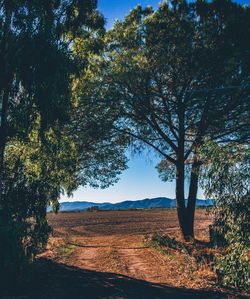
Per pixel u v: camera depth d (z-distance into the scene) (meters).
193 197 30.97
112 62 27.55
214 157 13.05
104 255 23.16
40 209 15.59
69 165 17.41
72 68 15.58
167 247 25.91
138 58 27.50
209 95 27.11
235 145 13.38
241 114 28.42
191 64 26.72
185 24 26.53
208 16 26.53
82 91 26.69
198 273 16.94
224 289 14.73
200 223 48.69
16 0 14.29
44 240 16.08
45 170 16.48
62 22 16.38
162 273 17.84
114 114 28.98
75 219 61.28
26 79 14.39
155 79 27.91
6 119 15.54
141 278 16.83
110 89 27.66
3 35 14.56
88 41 19.53
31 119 15.90
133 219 59.38
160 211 79.56
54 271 17.66
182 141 30.16
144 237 31.77
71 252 24.55
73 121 27.75
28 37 14.25
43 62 14.28
